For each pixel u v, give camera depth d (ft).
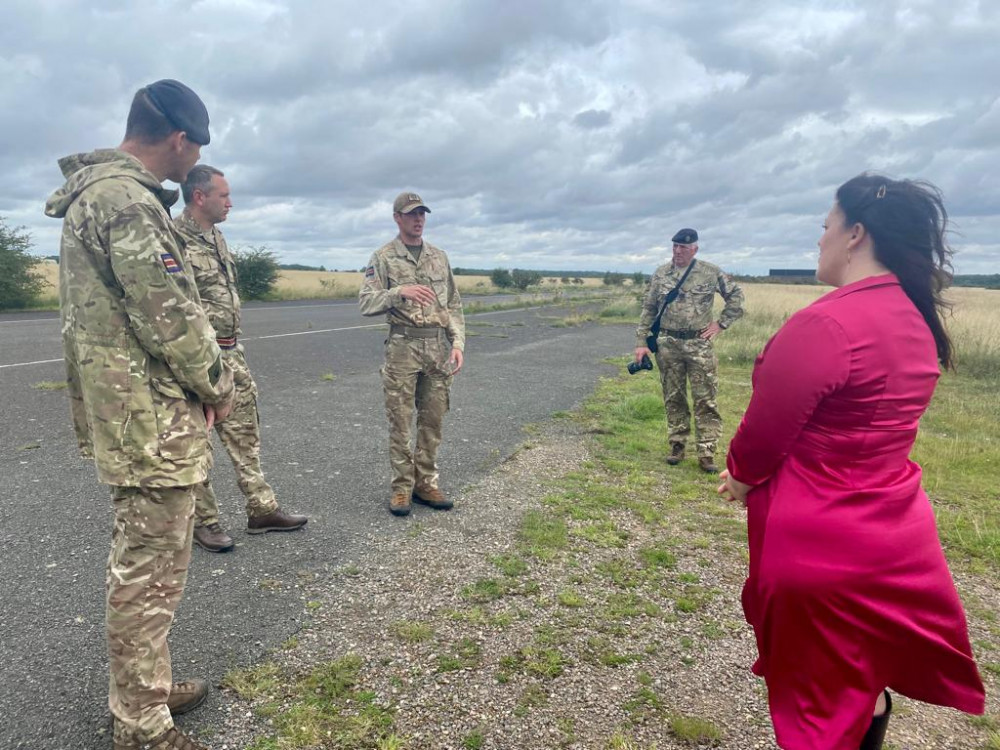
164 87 6.06
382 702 7.03
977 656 8.49
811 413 4.69
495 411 22.86
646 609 9.28
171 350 5.65
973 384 32.35
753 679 7.71
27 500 12.82
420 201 12.18
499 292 162.61
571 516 12.94
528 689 7.34
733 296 16.62
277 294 106.01
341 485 14.42
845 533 4.60
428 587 9.72
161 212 5.76
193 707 6.84
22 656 7.73
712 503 14.14
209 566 10.28
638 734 6.67
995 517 13.70
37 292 67.92
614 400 25.53
